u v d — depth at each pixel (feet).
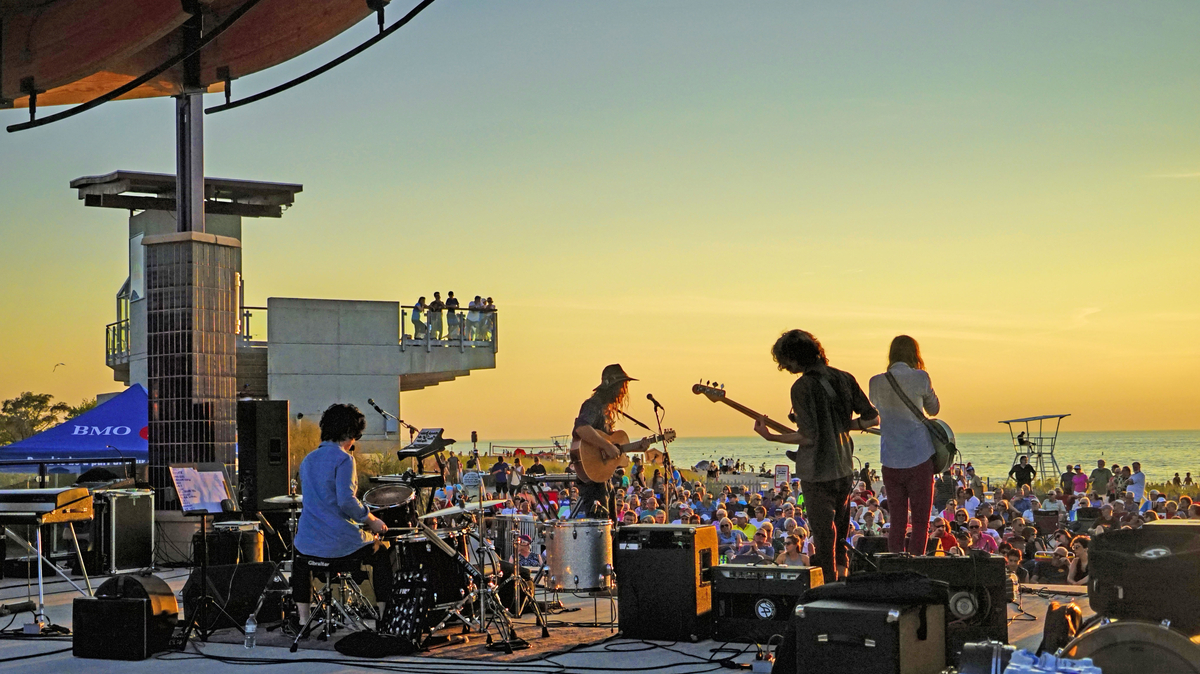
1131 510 58.75
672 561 23.62
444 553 24.45
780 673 17.89
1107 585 17.15
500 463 86.74
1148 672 13.42
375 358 104.37
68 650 24.71
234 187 61.11
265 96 29.22
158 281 43.27
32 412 172.65
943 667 17.33
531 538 31.58
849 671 16.38
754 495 68.49
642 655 22.26
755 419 24.11
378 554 24.81
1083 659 13.37
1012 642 21.83
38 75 27.68
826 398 23.50
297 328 102.58
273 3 28.99
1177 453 497.46
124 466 51.80
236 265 44.27
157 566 41.68
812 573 22.47
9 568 40.19
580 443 30.58
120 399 59.52
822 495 23.26
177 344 42.78
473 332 106.83
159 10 25.39
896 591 16.99
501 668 21.34
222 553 33.60
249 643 24.47
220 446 43.06
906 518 23.98
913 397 23.72
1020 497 70.85
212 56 30.71
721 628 23.25
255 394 103.35
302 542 24.79
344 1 27.53
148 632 23.52
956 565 19.99
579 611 29.35
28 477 59.93
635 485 77.61
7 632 26.99
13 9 27.66
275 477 36.19
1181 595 16.56
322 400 102.78
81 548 43.83
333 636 25.41
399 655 22.91
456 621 25.02
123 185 55.16
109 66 27.81
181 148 43.60
